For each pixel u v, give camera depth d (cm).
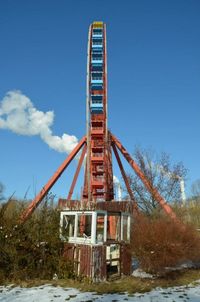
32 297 1186
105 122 3850
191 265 1948
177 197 3284
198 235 2058
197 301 1173
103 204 1562
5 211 1628
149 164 3300
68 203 1684
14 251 1462
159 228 1759
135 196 3048
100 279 1463
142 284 1423
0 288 1321
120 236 1662
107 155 3906
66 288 1320
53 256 1534
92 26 4119
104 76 3950
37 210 1730
